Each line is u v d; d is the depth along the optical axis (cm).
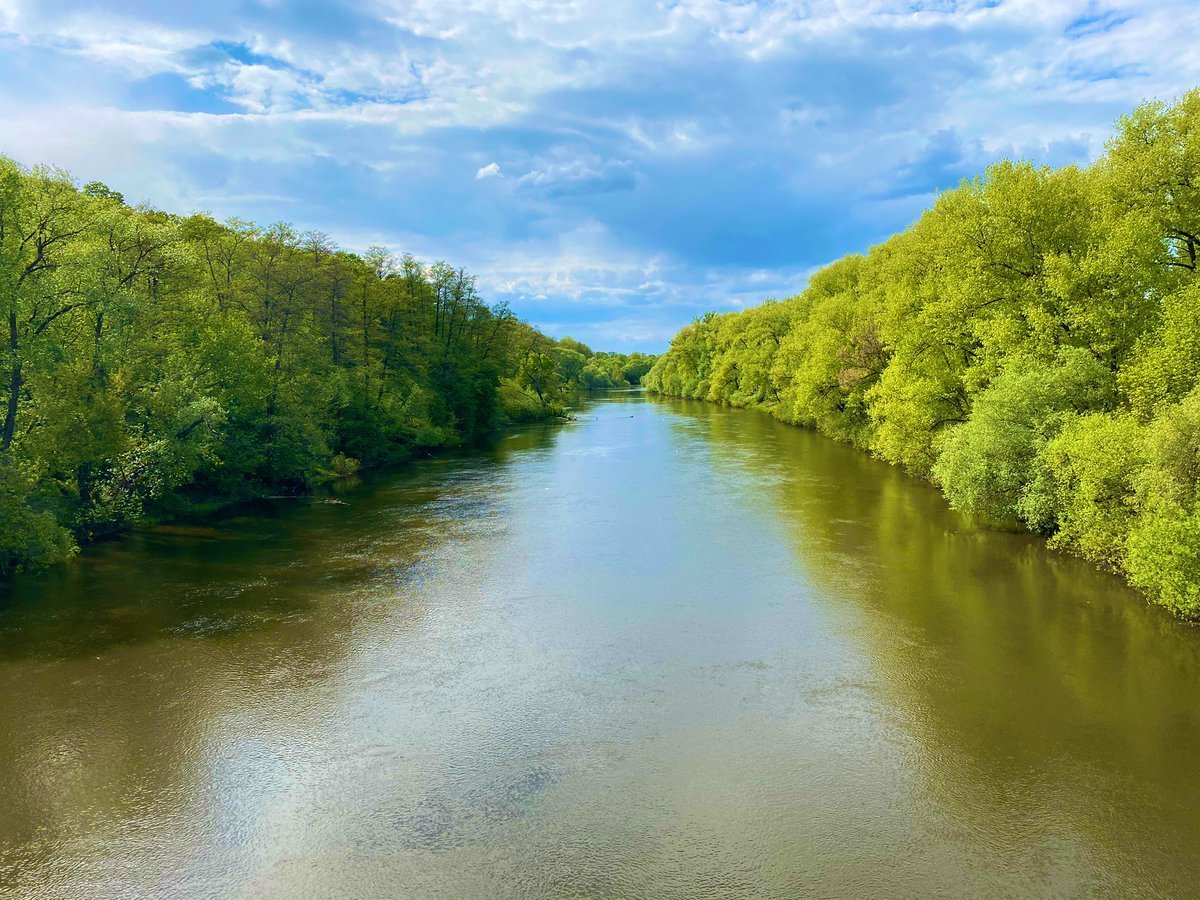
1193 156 2452
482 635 1898
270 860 1070
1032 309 2836
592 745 1362
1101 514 2158
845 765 1281
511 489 4056
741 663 1700
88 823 1162
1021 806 1155
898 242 5688
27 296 2539
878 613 1983
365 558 2639
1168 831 1088
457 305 7919
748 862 1044
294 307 4528
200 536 2988
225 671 1694
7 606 2133
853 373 5269
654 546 2742
